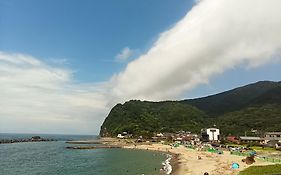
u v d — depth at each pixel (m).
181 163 89.62
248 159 80.06
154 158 116.44
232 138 167.38
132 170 81.25
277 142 136.25
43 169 87.12
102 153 145.25
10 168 89.75
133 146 189.25
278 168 54.19
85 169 86.06
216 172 64.94
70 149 172.88
